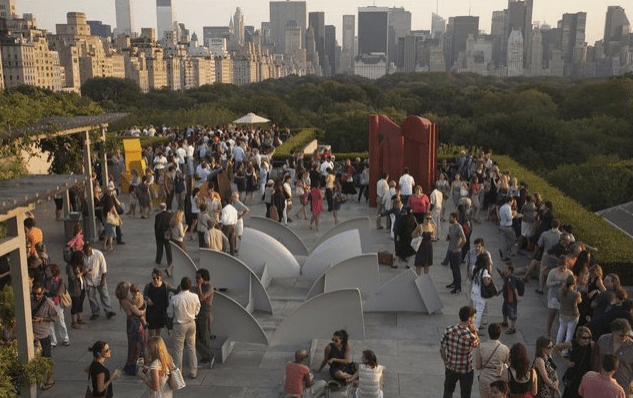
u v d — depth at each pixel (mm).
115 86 108250
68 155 18875
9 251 8555
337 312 11055
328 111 91750
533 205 16531
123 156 26031
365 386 8625
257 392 9656
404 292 12820
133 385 9859
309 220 21656
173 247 13750
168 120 61656
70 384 9852
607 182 42719
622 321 7840
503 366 7590
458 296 13867
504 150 63000
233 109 83062
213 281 13391
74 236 13555
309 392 9086
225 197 21391
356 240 14414
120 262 16312
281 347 11258
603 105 80562
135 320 10078
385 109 83000
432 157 22453
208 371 10352
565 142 62000
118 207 17656
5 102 13625
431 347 11281
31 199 8344
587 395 6996
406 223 15477
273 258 14469
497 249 17719
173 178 21625
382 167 23359
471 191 20859
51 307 9883
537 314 12797
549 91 94875
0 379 8352
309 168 26656
